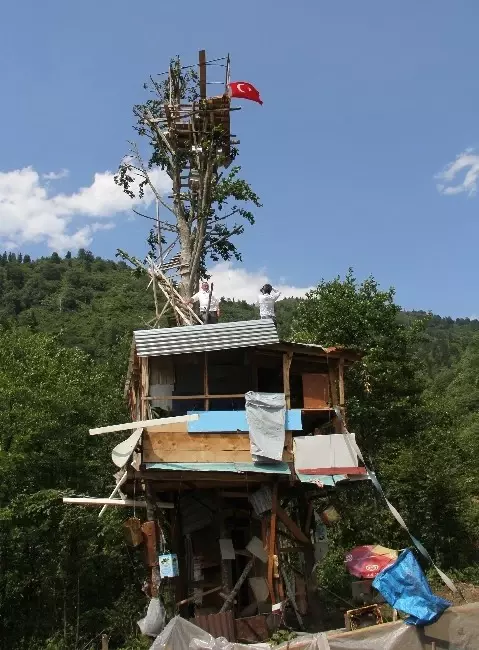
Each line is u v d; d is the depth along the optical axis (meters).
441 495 23.70
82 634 16.91
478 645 10.94
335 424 15.34
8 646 16.14
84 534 18.09
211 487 16.09
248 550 15.34
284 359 14.97
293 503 18.39
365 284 29.12
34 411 19.86
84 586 18.28
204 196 20.80
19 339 25.31
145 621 13.06
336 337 26.94
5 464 17.80
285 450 14.49
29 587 17.72
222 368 16.80
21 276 106.31
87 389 25.83
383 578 11.34
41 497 17.86
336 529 24.36
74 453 21.80
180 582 16.44
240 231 21.69
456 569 22.19
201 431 14.22
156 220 21.95
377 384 26.08
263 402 14.45
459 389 64.81
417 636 10.79
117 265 133.38
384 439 26.83
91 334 52.75
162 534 15.97
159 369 15.23
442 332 185.00
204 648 10.80
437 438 26.41
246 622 13.47
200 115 21.23
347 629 12.55
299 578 16.39
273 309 16.47
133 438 13.74
